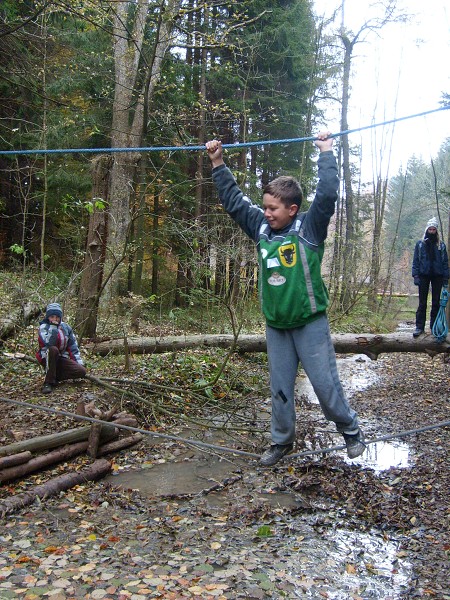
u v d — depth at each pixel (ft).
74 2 30.22
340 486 20.10
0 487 18.85
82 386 28.63
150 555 15.12
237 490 20.01
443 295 32.68
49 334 27.40
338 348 34.65
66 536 16.07
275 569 14.61
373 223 96.68
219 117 66.49
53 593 12.93
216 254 42.70
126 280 74.43
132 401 27.27
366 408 30.40
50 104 49.32
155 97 56.18
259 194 57.21
